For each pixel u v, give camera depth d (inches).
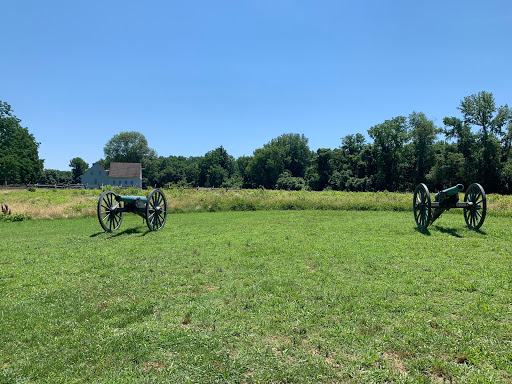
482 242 350.9
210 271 270.1
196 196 925.2
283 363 138.1
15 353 152.0
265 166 3420.3
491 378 124.0
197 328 171.0
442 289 214.7
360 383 124.7
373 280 237.3
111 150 4111.7
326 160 2866.6
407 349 145.4
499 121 1947.6
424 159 2319.1
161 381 128.5
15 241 434.3
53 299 216.4
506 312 178.9
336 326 167.8
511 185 1891.0
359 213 686.5
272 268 274.2
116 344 155.5
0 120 2133.4
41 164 2546.8
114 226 501.7
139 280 251.6
